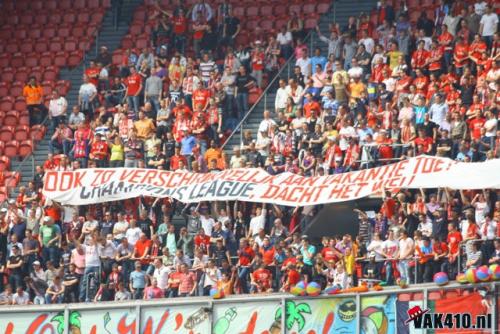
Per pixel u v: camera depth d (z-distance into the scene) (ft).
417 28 310.45
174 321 241.96
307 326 235.61
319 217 270.26
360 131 277.64
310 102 289.12
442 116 276.62
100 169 281.54
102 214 282.15
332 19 333.83
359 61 303.68
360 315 232.94
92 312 245.86
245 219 271.90
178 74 313.73
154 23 347.36
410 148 271.90
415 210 254.88
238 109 306.14
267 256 254.06
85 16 358.02
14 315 248.73
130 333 243.19
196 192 270.46
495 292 225.56
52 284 265.54
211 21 330.13
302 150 276.82
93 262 264.52
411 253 246.47
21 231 280.72
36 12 360.89
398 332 230.48
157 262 258.57
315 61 309.63
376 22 326.65
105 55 327.67
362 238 255.91
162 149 295.07
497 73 281.54
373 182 258.98
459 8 308.40
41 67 345.31
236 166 281.33
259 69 314.14
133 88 314.35
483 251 244.01
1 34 356.18
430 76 291.58
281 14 340.39
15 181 310.45
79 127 301.02
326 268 251.39
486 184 248.52
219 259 260.01
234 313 239.71
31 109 326.65
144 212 273.75
